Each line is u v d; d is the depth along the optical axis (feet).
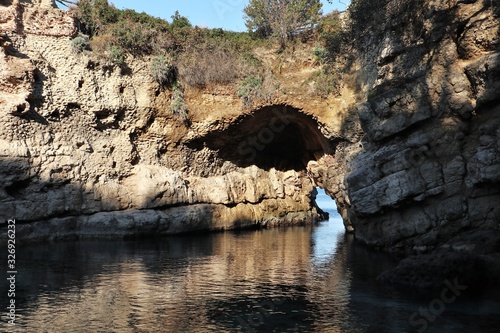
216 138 123.13
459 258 55.01
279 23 124.98
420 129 78.74
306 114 113.80
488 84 69.26
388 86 85.05
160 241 95.50
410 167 76.84
